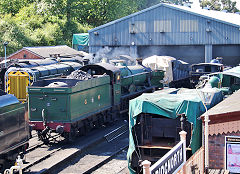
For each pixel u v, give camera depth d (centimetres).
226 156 1184
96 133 2002
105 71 2208
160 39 3803
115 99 2236
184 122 1320
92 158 1609
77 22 6097
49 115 1767
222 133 1184
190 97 1368
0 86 2511
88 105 1928
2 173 1273
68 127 1742
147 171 831
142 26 3825
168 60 3094
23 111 1388
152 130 1377
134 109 1342
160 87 2947
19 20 5466
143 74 2677
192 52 3831
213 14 4691
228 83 2289
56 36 5112
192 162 1093
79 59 3381
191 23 3725
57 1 5597
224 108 1266
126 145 1822
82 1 5944
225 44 3712
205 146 1135
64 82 1988
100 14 6272
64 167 1491
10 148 1296
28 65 2506
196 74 3294
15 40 4350
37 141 1822
